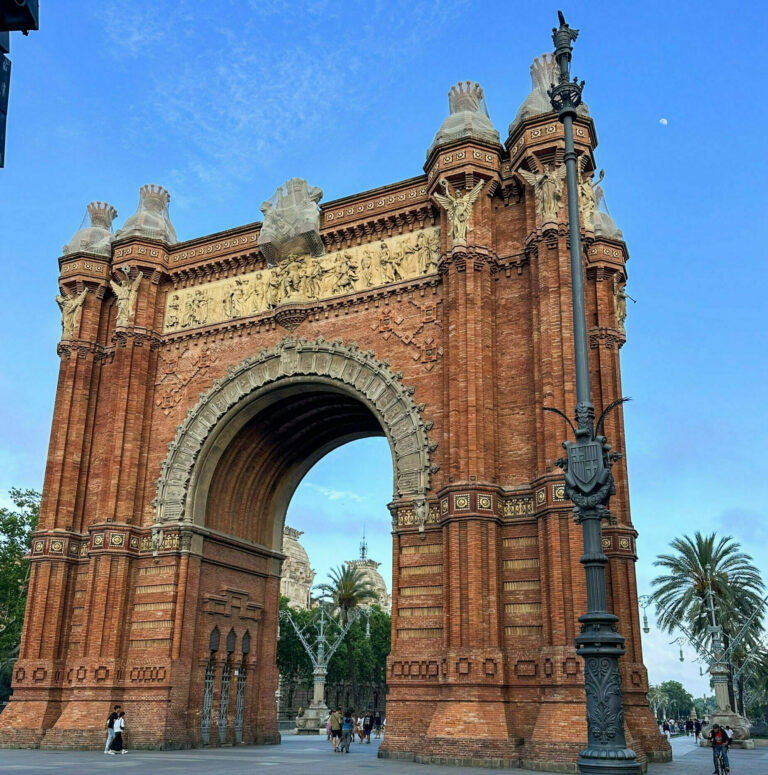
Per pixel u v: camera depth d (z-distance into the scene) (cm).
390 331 4212
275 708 4975
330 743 5881
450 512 3516
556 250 3725
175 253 5028
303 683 14000
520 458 3678
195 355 4772
